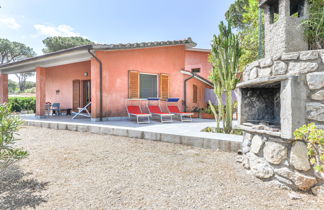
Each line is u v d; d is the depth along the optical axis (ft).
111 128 19.48
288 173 7.78
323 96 7.05
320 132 6.58
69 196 7.34
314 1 9.21
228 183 8.59
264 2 9.99
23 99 49.34
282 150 7.97
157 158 12.14
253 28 26.37
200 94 41.11
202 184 8.48
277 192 7.70
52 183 8.51
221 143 13.61
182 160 11.74
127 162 11.39
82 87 37.22
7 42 110.22
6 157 8.79
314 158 7.12
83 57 27.20
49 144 15.72
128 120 27.48
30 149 14.17
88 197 7.27
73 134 19.92
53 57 27.99
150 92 32.30
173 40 32.07
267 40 10.09
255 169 9.26
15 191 7.73
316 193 7.13
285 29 8.65
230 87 17.88
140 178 9.11
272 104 11.58
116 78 28.09
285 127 7.54
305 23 8.86
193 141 14.97
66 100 39.86
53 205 6.68
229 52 18.02
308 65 7.47
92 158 12.12
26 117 32.55
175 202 6.95
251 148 9.74
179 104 35.06
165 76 33.14
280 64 8.37
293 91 7.33
